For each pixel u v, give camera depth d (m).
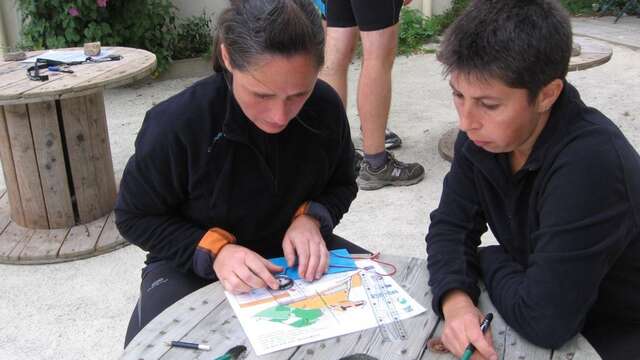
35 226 3.74
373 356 1.40
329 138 1.89
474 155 1.64
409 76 6.91
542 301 1.43
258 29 1.41
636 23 8.66
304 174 1.88
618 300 1.63
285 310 1.56
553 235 1.45
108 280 3.31
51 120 3.57
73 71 3.63
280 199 1.87
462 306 1.52
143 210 1.85
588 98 5.86
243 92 1.53
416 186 4.23
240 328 1.50
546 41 1.36
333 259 1.80
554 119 1.50
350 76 6.97
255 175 1.81
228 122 1.71
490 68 1.35
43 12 6.39
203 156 1.75
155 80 7.12
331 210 2.00
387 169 4.18
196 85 1.79
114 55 4.02
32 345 2.82
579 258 1.42
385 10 3.81
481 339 1.40
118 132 5.52
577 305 1.43
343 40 4.19
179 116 1.73
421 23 8.15
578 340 1.46
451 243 1.71
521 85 1.37
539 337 1.43
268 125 1.57
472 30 1.38
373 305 1.58
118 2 6.55
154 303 1.79
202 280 1.86
